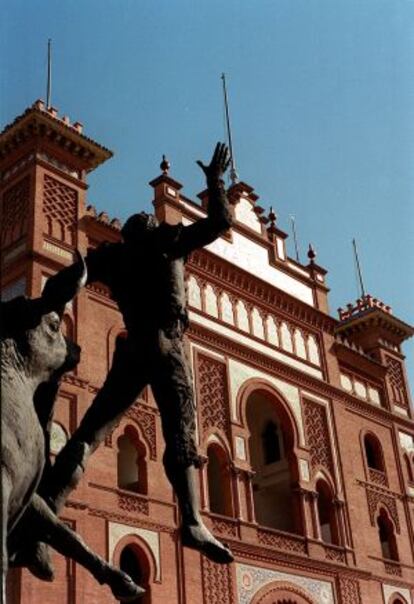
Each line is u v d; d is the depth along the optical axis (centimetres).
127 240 445
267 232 3403
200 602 2355
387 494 3441
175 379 412
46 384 396
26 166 2570
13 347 375
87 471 2222
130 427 2427
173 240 428
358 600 2950
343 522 3084
